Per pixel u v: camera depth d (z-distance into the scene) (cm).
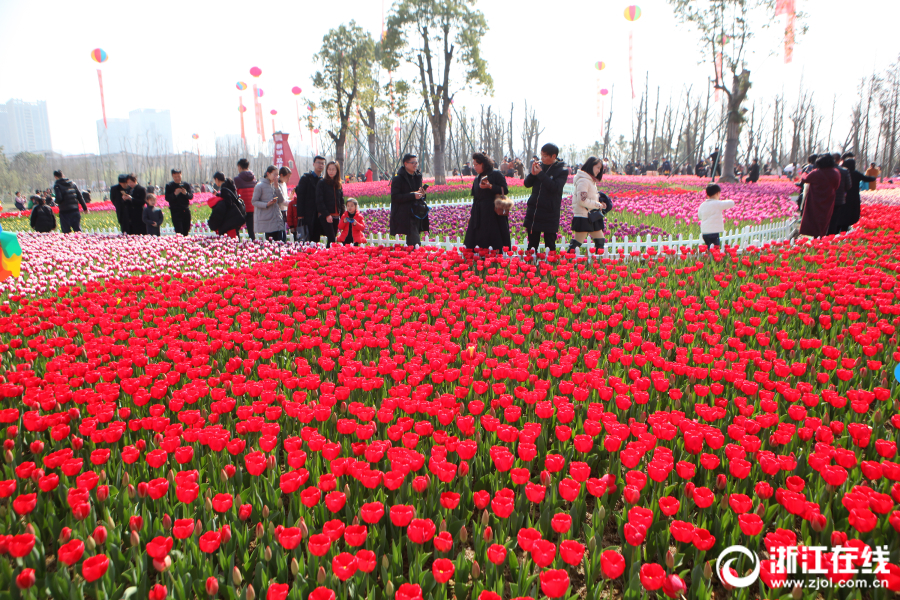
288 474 261
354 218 1065
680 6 3378
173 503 274
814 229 1039
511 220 1520
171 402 340
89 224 2031
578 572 253
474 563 215
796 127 6450
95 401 338
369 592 215
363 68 4225
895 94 5272
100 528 221
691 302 577
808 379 411
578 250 963
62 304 620
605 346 492
